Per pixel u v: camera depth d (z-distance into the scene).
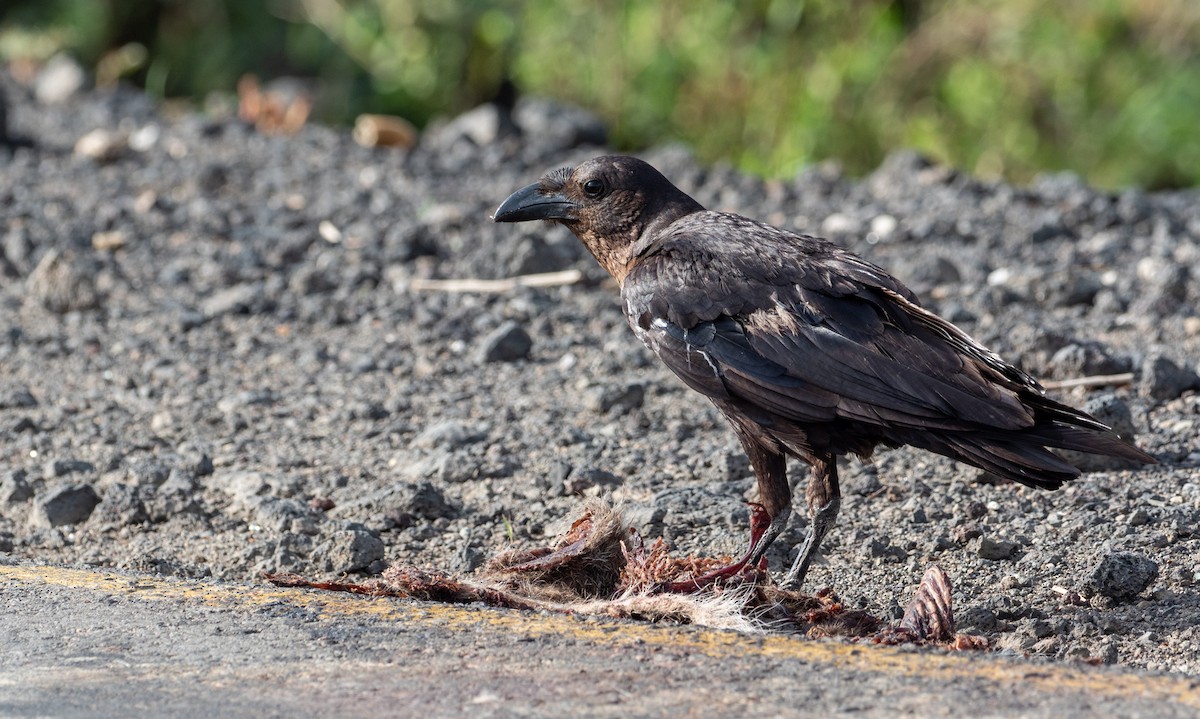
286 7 30.39
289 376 12.73
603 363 12.50
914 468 10.16
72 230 16.56
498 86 28.73
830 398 8.25
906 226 16.39
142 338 13.64
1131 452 7.71
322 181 18.92
